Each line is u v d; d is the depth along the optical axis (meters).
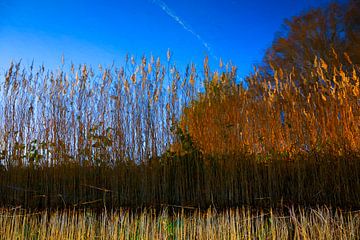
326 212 4.61
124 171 5.38
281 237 4.42
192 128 5.47
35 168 5.64
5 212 5.25
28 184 5.60
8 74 5.84
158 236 4.68
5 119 5.77
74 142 5.59
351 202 4.82
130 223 4.89
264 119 5.34
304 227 4.38
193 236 4.63
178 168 5.28
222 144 5.29
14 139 5.71
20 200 5.50
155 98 5.44
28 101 5.80
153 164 5.28
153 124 5.38
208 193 5.12
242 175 5.12
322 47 10.48
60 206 5.36
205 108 5.49
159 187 5.22
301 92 5.46
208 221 4.57
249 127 5.34
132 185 5.32
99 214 5.05
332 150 5.11
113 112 5.53
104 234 4.76
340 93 5.25
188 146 5.39
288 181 5.18
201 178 5.27
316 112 5.30
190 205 5.10
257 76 5.55
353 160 5.02
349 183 4.98
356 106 5.20
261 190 5.05
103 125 5.55
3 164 5.70
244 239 4.50
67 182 5.51
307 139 5.22
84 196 5.39
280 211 4.76
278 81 5.49
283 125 5.36
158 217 4.83
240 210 4.88
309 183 5.11
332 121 5.20
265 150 5.25
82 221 4.83
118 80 5.61
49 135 5.67
